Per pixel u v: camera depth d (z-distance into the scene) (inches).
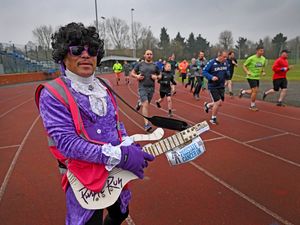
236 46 3073.3
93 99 62.0
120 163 59.6
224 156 180.9
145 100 245.4
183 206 120.9
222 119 295.3
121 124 76.6
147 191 134.6
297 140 213.9
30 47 1203.9
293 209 117.2
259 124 269.0
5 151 201.3
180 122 75.7
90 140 59.8
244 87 650.2
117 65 821.2
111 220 77.5
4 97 542.3
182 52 3147.1
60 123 56.5
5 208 121.7
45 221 111.6
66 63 61.5
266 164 166.6
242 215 113.3
